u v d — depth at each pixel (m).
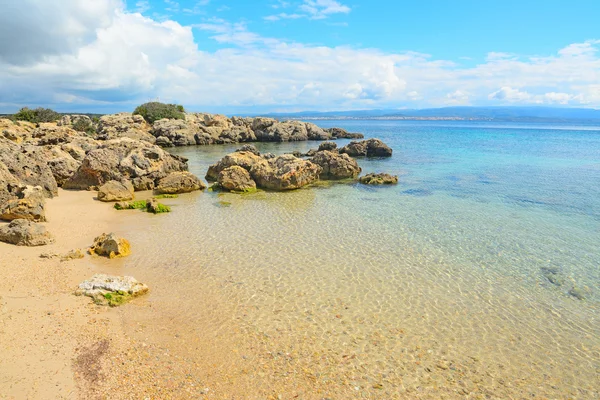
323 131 96.50
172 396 8.77
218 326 11.99
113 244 17.34
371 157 56.12
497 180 37.31
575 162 50.44
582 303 13.88
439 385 9.66
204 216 24.59
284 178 32.62
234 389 9.21
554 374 10.21
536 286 15.10
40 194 22.48
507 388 9.64
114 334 11.20
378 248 18.92
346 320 12.48
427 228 22.11
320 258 17.61
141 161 34.25
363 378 9.81
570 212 25.50
